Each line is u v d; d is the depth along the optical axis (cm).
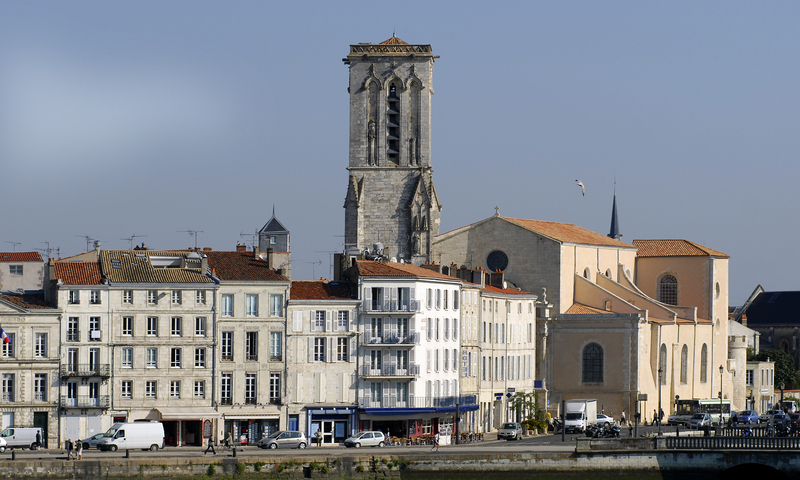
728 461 18800
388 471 17900
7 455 18112
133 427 19162
